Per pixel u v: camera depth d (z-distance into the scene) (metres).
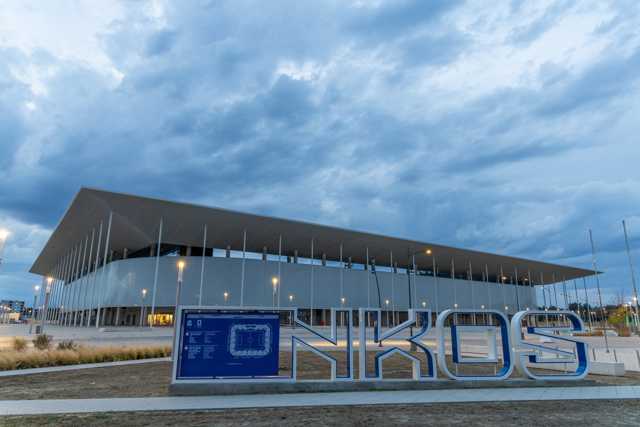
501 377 12.12
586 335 56.12
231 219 56.09
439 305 85.31
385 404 9.68
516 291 102.19
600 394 11.04
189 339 11.30
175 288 58.97
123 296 58.53
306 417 8.42
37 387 12.11
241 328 11.55
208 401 9.95
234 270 62.91
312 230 62.91
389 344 32.44
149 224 54.34
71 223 61.25
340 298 72.62
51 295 111.31
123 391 11.46
